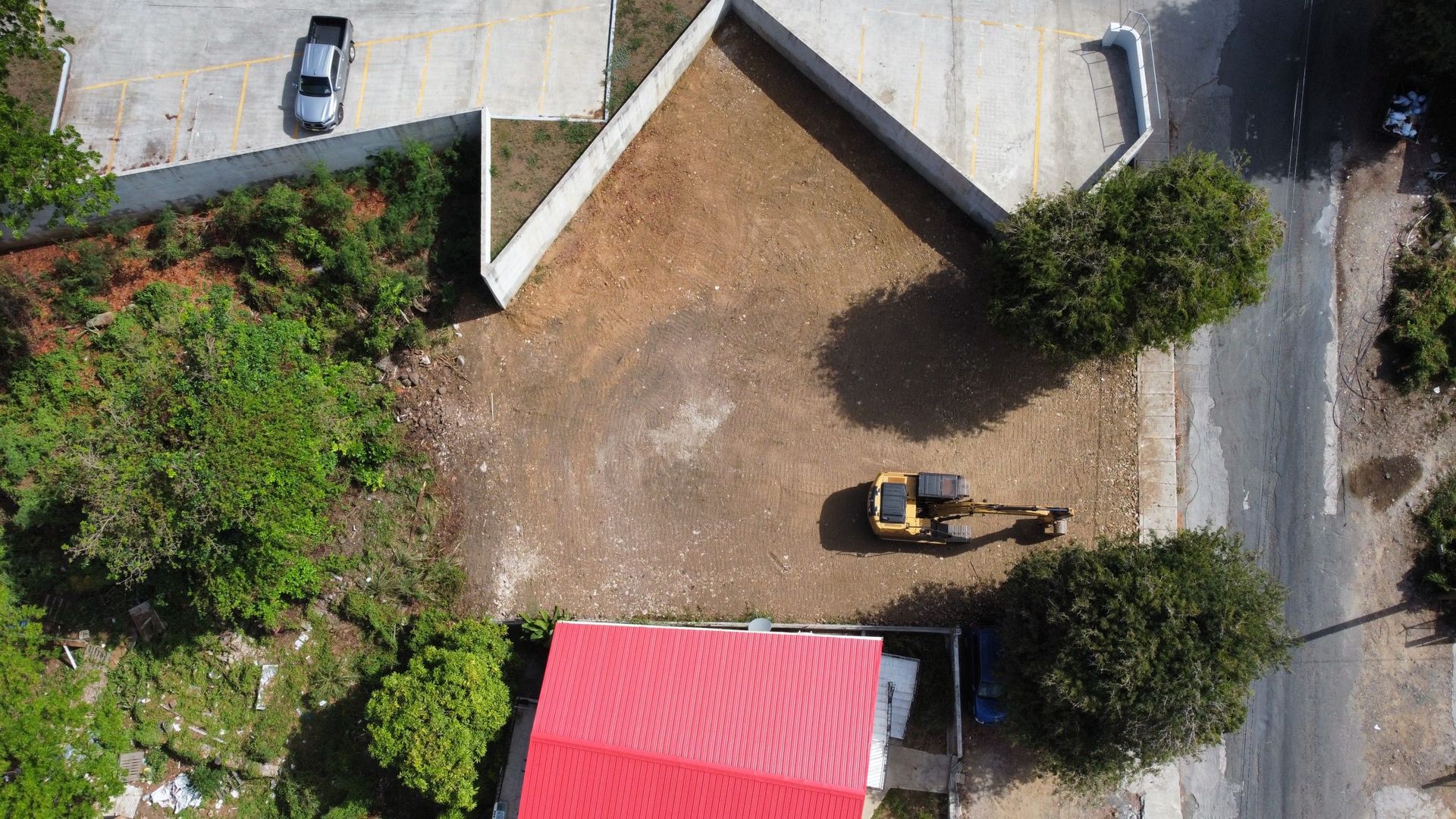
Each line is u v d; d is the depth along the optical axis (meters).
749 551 30.72
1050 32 32.56
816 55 31.98
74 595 30.39
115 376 30.89
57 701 26.08
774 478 31.05
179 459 25.48
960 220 32.16
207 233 31.81
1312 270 31.23
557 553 30.70
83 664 30.20
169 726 30.25
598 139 30.86
